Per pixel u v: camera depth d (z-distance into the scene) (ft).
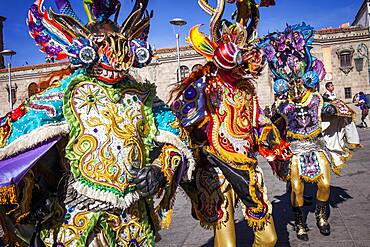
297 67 16.85
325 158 16.69
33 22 7.16
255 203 10.62
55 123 6.52
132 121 7.14
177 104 10.54
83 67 6.77
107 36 6.74
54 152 7.07
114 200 6.70
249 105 11.19
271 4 11.33
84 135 6.68
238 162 10.56
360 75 105.29
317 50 106.01
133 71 7.89
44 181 6.98
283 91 16.92
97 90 6.94
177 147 7.52
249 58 10.38
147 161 7.37
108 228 6.75
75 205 6.73
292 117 16.81
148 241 7.47
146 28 7.73
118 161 6.84
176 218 20.31
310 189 24.80
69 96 6.67
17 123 6.31
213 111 10.48
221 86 10.61
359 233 16.33
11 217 6.97
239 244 15.69
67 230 6.72
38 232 6.89
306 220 18.80
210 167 10.98
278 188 25.76
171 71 100.48
